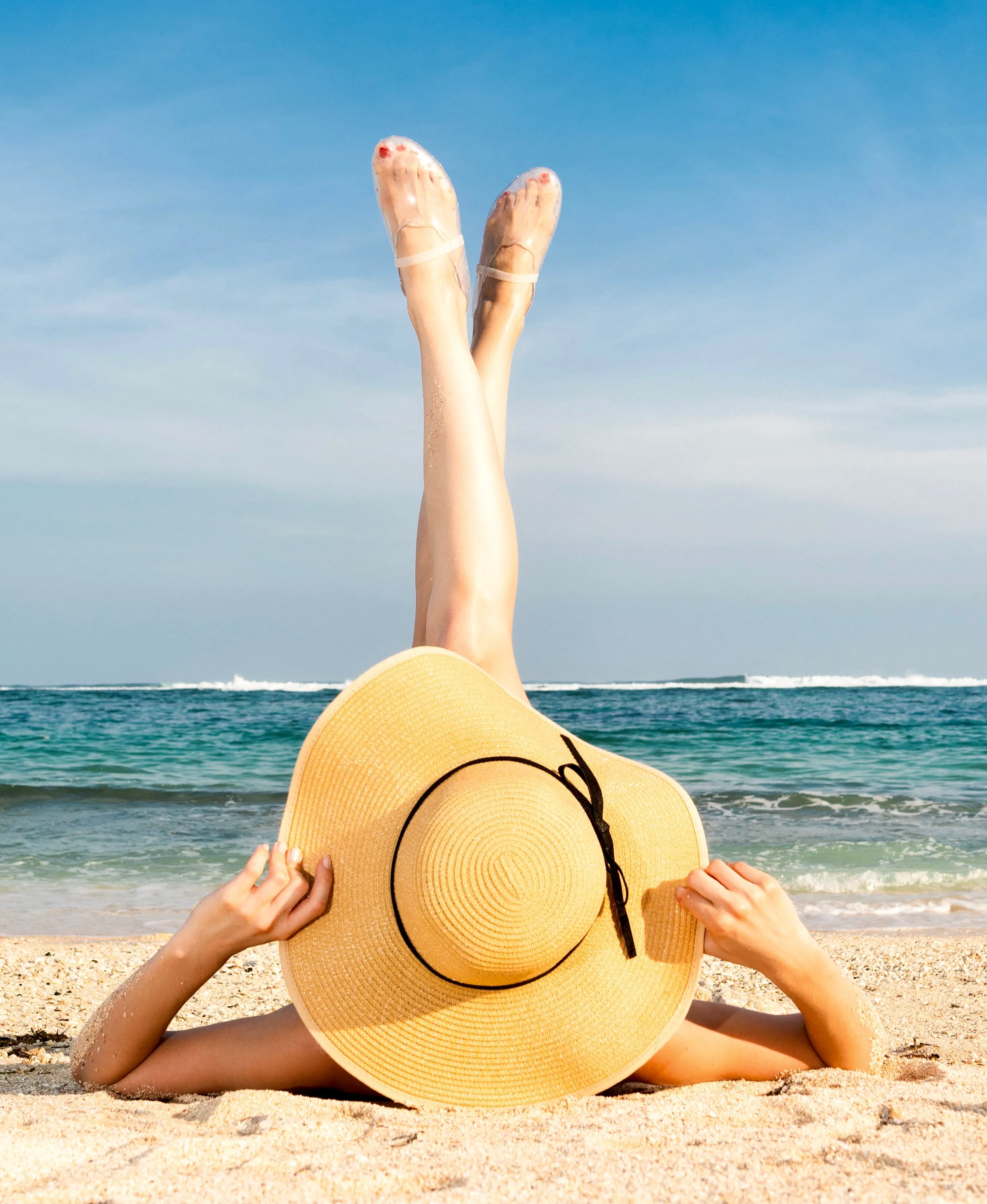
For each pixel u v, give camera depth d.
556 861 1.71
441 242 3.50
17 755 15.52
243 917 1.84
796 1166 1.45
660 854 1.92
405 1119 1.73
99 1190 1.38
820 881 6.92
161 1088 2.07
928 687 49.88
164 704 31.81
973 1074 2.15
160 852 8.12
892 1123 1.70
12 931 5.57
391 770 1.89
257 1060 2.03
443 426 2.96
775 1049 2.11
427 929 1.73
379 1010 1.82
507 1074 1.82
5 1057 2.87
